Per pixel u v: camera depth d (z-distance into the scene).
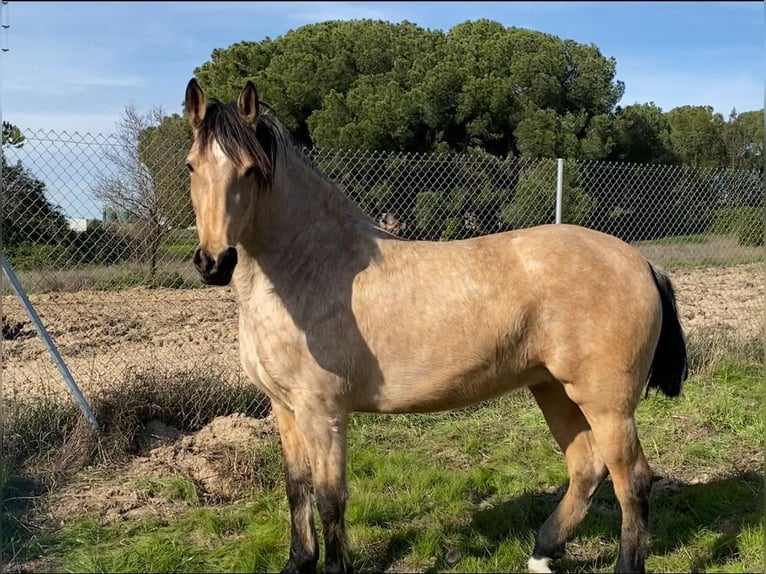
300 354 2.90
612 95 20.20
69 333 7.46
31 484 4.04
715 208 9.45
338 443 2.94
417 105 17.55
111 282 8.24
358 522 3.65
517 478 4.25
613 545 3.48
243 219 2.71
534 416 5.38
